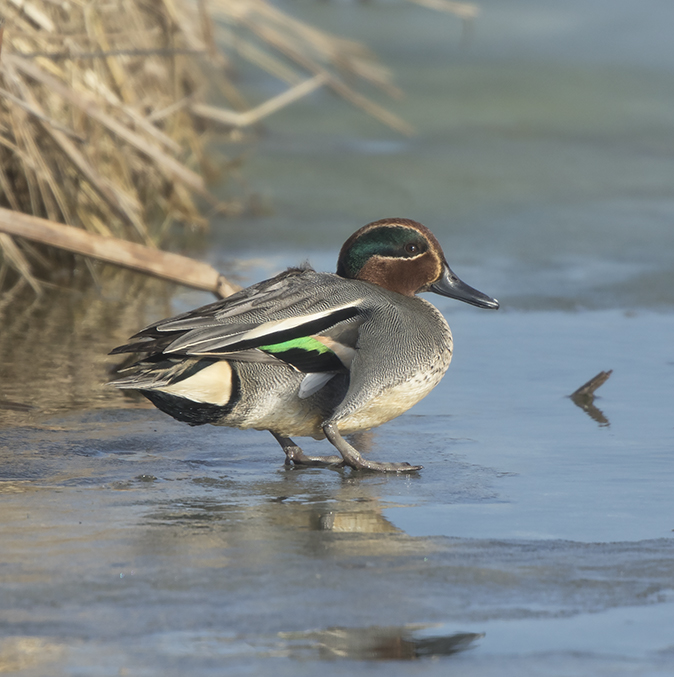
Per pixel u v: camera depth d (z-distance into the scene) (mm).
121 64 16297
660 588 6152
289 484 8344
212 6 18656
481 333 13164
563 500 7879
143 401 10625
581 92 30516
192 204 17734
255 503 7797
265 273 15078
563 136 25812
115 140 15891
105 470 8594
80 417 10008
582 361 12000
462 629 5598
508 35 38281
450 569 6418
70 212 15305
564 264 16094
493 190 20734
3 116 14320
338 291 8906
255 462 8984
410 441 9539
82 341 12398
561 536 7066
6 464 8633
